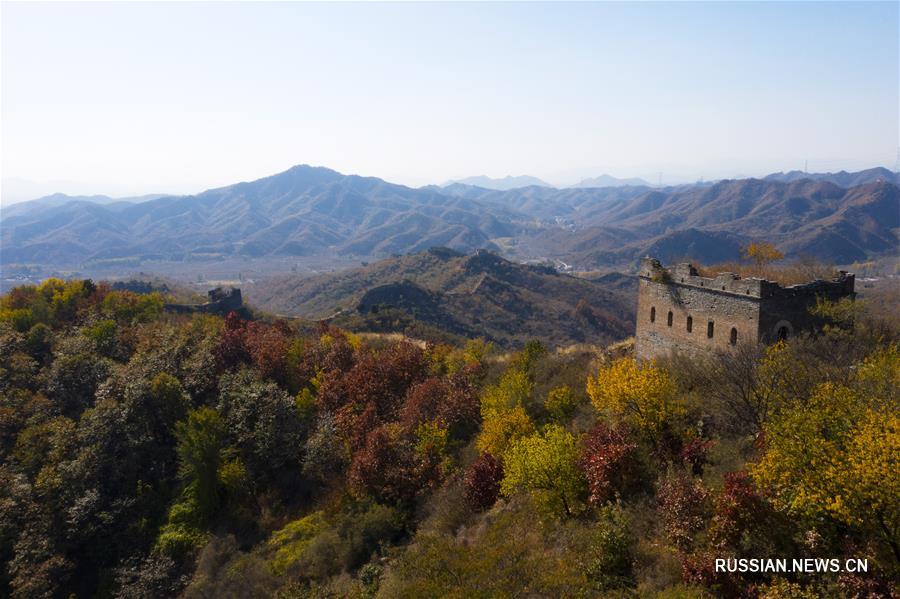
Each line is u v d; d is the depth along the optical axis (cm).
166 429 4297
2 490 3438
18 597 3030
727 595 1531
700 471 2159
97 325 5344
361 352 5494
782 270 3897
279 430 4134
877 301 6031
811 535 1503
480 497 2911
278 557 3166
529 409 3753
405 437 3731
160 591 3123
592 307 15975
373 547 3025
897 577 1340
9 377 4484
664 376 2595
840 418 1669
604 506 2162
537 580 1898
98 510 3581
